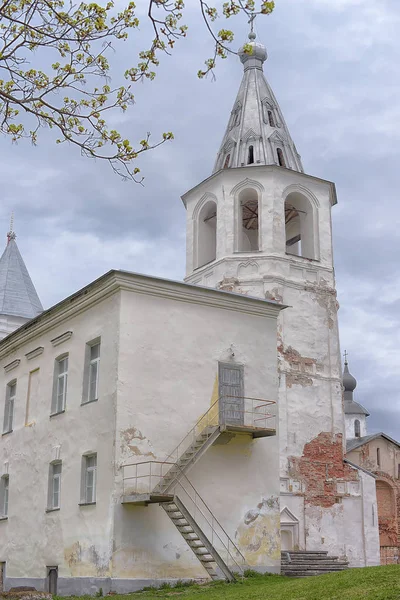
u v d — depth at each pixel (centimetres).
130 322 2339
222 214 4003
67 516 2375
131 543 2147
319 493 3597
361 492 3700
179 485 2288
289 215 4338
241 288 3825
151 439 2278
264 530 2427
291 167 4250
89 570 2202
